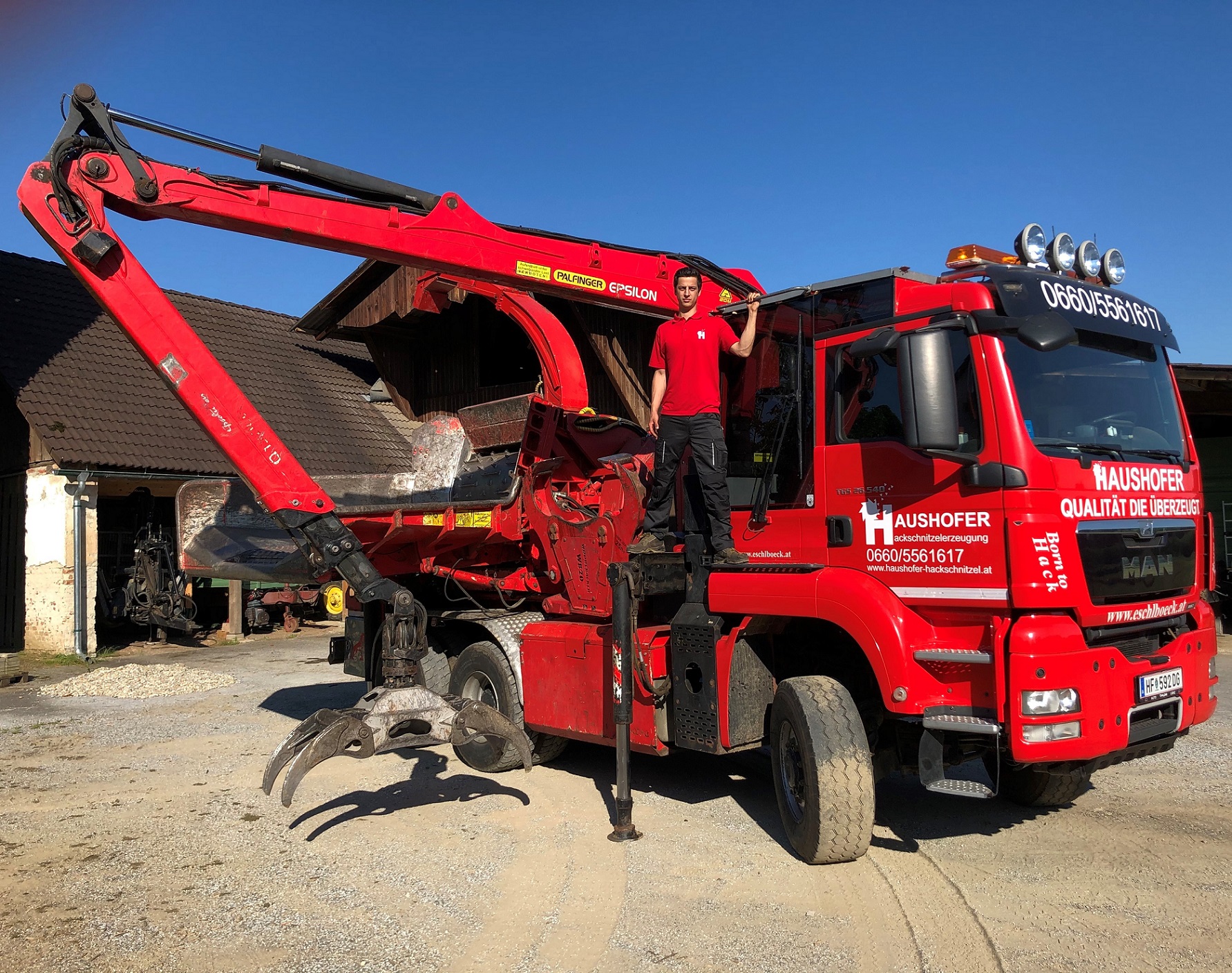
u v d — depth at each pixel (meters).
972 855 4.89
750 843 5.11
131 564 16.88
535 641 6.47
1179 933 3.91
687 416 5.45
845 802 4.53
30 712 9.77
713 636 5.12
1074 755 4.09
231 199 5.60
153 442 15.60
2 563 16.22
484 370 19.84
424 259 6.20
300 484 5.55
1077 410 4.54
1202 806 5.68
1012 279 4.45
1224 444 15.74
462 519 6.89
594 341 15.05
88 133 5.50
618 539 5.95
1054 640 4.09
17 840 5.45
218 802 6.19
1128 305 5.03
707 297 6.54
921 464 4.51
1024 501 4.14
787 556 5.16
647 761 7.08
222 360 19.73
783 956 3.77
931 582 4.45
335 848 5.20
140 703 10.20
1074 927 3.99
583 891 4.48
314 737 4.91
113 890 4.63
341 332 20.67
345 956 3.86
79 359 16.52
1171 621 4.74
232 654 14.67
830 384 4.97
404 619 5.35
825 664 5.25
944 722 4.24
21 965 3.83
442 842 5.25
